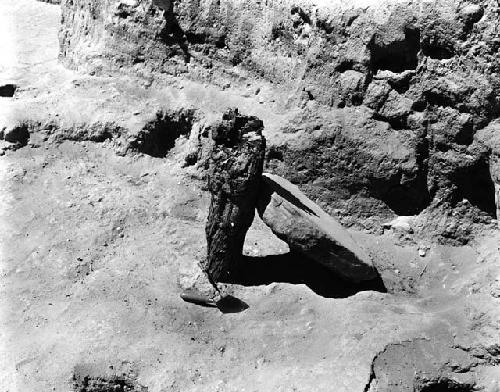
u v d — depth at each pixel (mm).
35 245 11250
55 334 9883
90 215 11680
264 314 10109
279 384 9000
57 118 12891
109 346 9656
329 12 11352
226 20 12641
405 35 10789
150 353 9578
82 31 14188
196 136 12406
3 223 11570
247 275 10734
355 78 11273
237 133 10195
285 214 10133
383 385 8969
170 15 13000
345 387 8844
